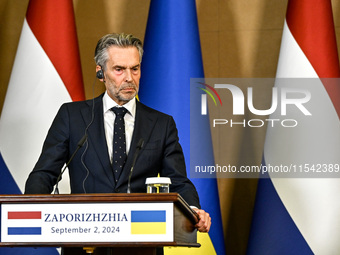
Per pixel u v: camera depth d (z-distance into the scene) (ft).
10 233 16.58
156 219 15.97
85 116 23.91
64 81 33.68
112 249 17.94
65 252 19.39
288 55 33.45
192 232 19.43
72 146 23.44
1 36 37.76
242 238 35.14
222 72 36.47
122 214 16.14
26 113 33.40
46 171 22.62
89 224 16.28
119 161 22.99
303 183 32.30
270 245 32.04
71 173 23.17
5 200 16.66
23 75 33.76
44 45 33.99
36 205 16.58
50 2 34.47
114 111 24.11
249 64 36.37
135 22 37.78
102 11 37.93
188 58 34.17
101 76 23.95
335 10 35.78
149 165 23.17
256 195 33.32
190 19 34.58
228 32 36.78
